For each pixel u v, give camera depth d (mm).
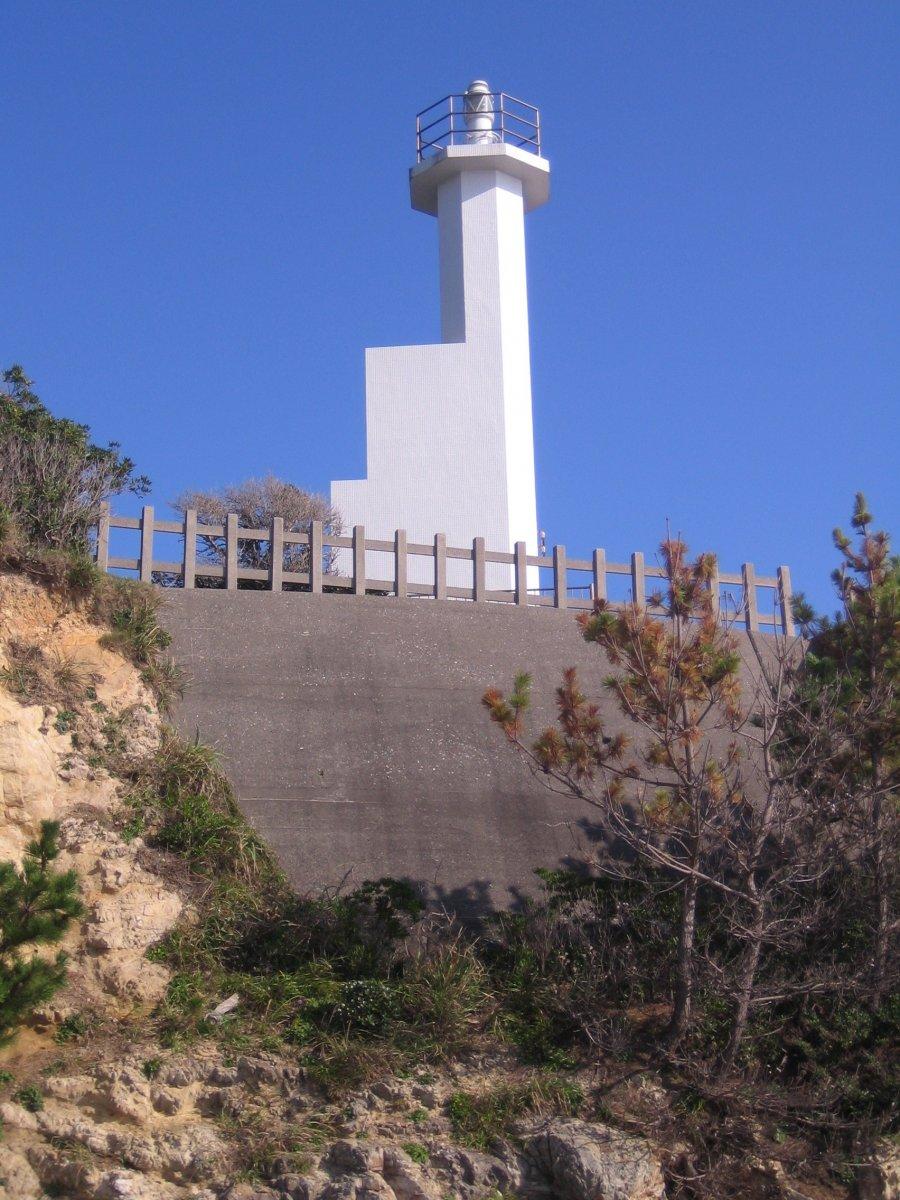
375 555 29359
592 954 14539
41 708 15812
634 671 14016
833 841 14383
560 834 17781
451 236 32906
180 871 15234
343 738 17844
